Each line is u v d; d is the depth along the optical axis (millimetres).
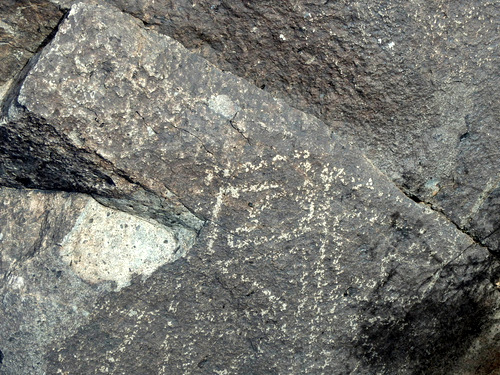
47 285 826
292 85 878
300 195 863
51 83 749
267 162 835
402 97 886
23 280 826
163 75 784
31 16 806
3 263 846
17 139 792
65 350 840
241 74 869
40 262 829
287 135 833
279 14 826
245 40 843
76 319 836
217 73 812
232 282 887
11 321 824
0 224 865
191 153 809
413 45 854
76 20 752
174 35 833
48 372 836
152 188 819
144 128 789
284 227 873
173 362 908
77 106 762
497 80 915
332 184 870
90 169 807
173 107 792
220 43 846
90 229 846
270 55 855
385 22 833
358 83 870
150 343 887
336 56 850
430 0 841
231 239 863
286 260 891
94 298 837
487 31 885
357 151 874
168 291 871
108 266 845
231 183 835
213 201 841
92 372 866
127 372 886
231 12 824
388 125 906
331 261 910
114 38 761
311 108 890
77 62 753
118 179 812
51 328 828
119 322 861
